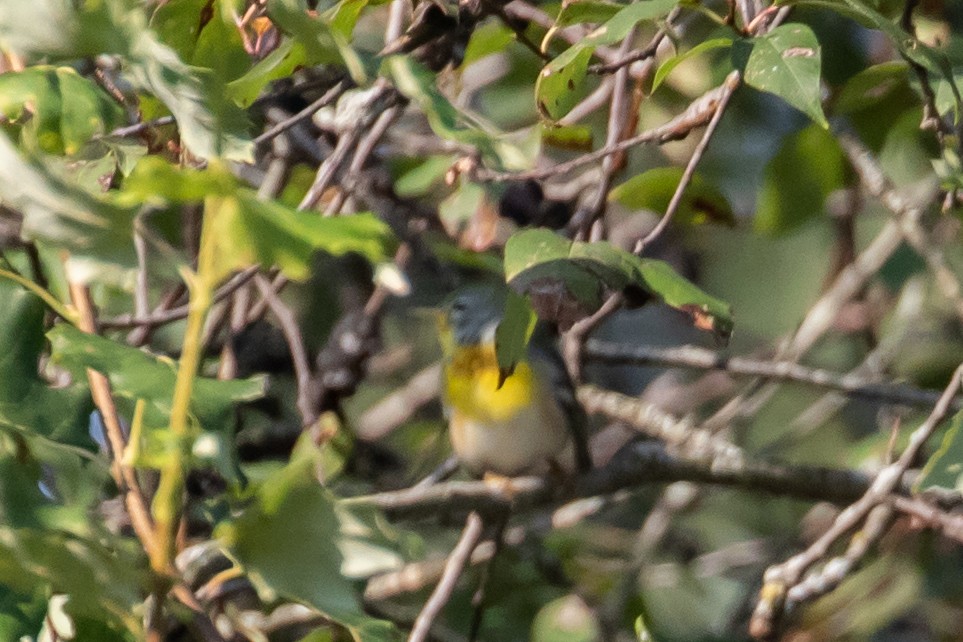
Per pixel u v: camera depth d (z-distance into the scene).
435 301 9.45
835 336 11.35
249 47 5.43
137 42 3.94
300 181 8.85
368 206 8.80
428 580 8.94
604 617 9.27
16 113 4.60
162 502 3.55
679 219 7.94
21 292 4.23
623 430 10.80
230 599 7.93
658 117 9.06
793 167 8.38
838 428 12.27
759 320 12.66
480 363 8.90
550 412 8.80
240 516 3.91
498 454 8.97
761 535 11.78
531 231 4.80
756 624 6.98
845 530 7.05
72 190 3.43
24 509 3.82
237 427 8.30
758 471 8.12
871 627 9.12
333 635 7.10
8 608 4.02
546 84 5.28
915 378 10.29
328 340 9.31
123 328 6.81
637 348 9.27
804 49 4.94
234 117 4.11
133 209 3.43
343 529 3.93
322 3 7.29
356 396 11.74
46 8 3.94
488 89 10.36
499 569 9.65
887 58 9.03
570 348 9.10
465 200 7.35
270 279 8.79
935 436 9.01
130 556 3.80
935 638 10.34
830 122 8.07
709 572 10.48
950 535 6.95
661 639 9.16
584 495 7.82
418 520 7.32
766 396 10.90
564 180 9.82
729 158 10.88
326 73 7.03
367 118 6.54
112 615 3.73
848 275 10.02
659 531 10.11
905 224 8.20
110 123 4.66
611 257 4.76
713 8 8.87
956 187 5.86
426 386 10.69
